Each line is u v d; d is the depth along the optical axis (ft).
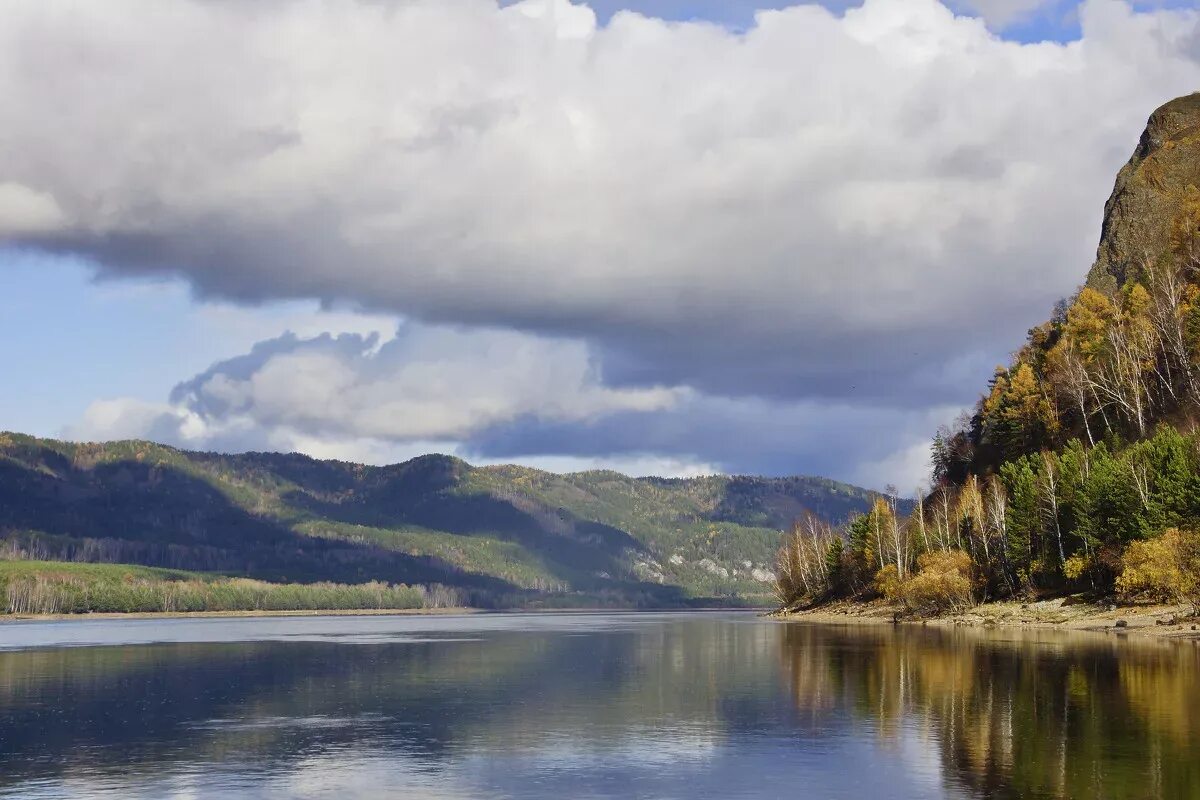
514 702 248.32
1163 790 135.95
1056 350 646.74
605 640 539.29
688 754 174.50
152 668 359.05
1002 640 388.78
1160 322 576.20
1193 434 451.12
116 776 162.71
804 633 522.88
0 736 201.77
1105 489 453.99
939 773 151.74
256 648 483.10
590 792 147.95
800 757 169.58
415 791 150.30
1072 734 176.45
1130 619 411.13
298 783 156.56
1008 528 524.11
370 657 411.34
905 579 617.62
